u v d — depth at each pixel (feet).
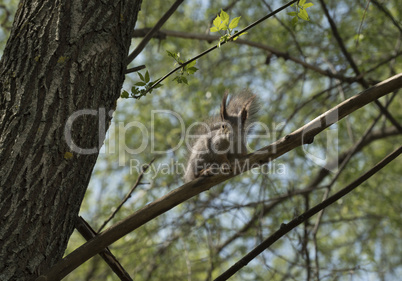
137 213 9.89
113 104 10.36
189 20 26.99
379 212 28.99
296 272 24.38
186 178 18.29
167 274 24.17
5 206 8.94
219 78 28.25
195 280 27.40
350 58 21.07
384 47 25.84
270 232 23.44
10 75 9.75
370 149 30.96
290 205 25.77
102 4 10.36
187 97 27.89
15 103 9.48
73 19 10.04
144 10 26.48
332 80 25.95
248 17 26.22
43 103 9.48
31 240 8.98
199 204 23.84
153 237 24.57
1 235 8.79
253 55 27.71
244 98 18.39
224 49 27.71
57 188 9.35
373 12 23.25
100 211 24.90
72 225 9.84
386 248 30.86
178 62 11.17
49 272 9.06
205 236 23.86
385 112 21.85
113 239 9.70
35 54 9.78
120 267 11.03
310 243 25.29
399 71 27.30
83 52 9.91
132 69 11.05
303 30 23.84
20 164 9.14
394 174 30.60
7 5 25.31
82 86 9.78
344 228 31.45
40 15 10.12
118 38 10.43
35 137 9.30
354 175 25.71
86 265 27.17
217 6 26.13
